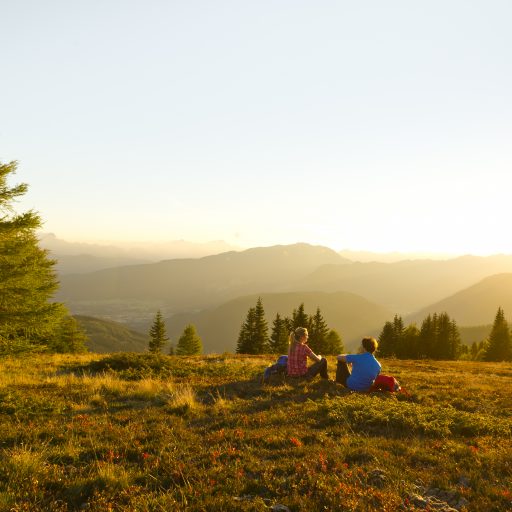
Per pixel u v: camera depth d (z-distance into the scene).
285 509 4.77
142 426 8.20
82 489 5.28
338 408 9.13
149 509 4.76
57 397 11.07
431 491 5.33
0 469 5.70
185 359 26.75
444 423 8.27
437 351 87.38
